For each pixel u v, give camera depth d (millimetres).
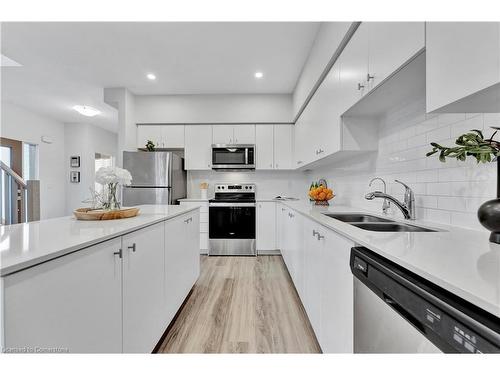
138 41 2549
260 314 2027
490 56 673
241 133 3990
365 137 1881
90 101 4188
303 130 3238
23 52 2754
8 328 637
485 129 1074
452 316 517
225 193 4277
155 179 3521
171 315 1775
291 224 2619
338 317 1180
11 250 772
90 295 931
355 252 936
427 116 1405
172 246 1803
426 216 1422
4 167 2475
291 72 3207
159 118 3934
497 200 862
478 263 662
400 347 702
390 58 1174
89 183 5555
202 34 2432
